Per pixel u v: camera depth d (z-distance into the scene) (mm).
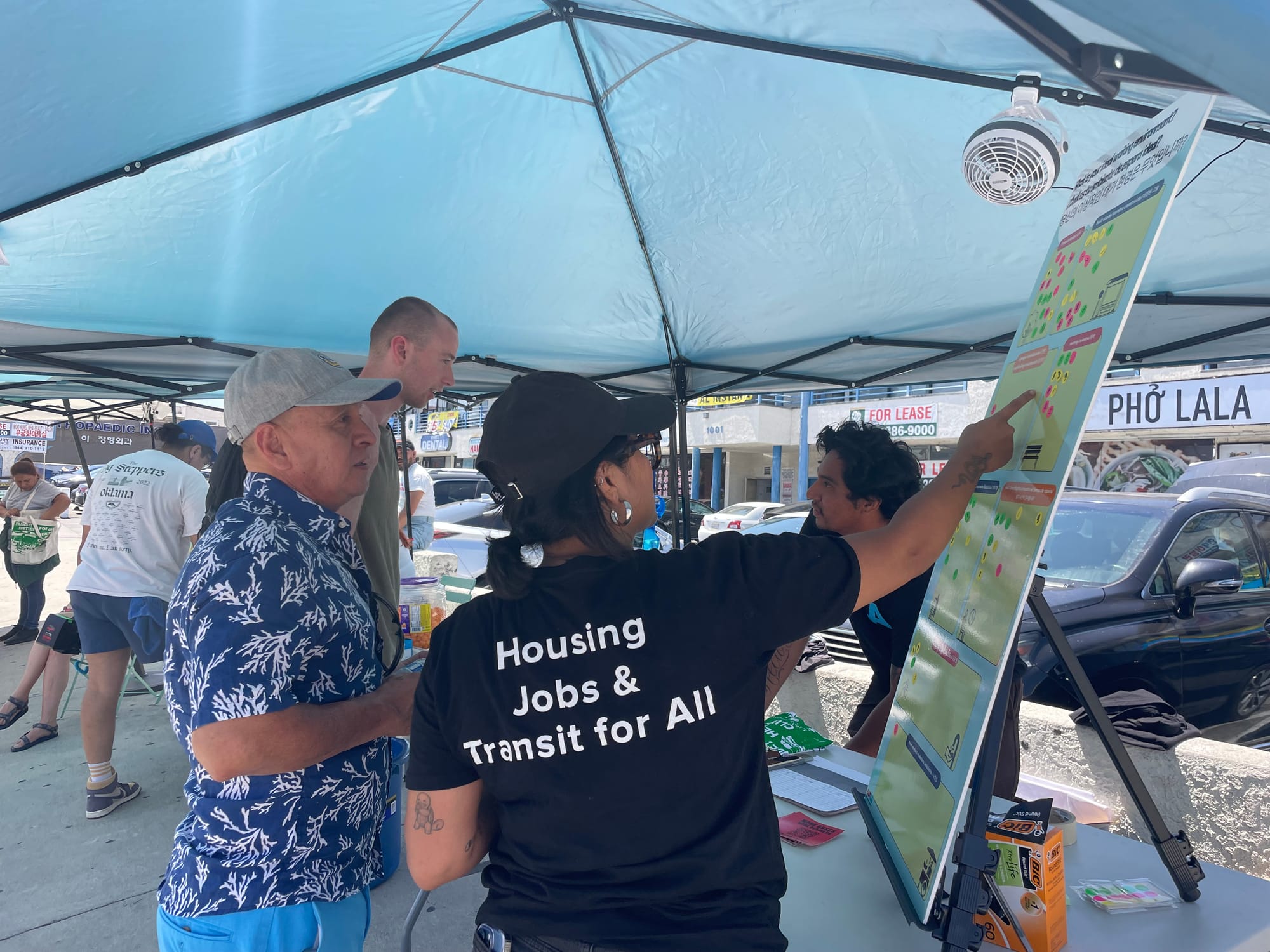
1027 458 1310
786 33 2188
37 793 3951
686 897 1015
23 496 7055
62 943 2787
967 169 2191
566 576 1063
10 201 2711
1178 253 3037
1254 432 13141
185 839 1429
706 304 4211
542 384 1096
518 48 2498
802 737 2223
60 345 4453
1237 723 4184
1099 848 1664
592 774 1008
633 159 3039
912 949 1322
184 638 1336
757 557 1081
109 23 1874
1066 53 1145
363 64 2396
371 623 1576
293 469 1617
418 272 3797
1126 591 3988
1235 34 635
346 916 1479
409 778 1106
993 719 1279
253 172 2875
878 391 23578
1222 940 1316
